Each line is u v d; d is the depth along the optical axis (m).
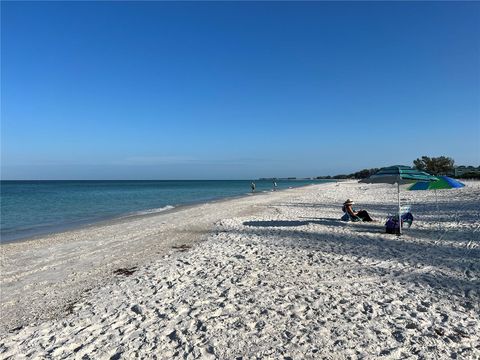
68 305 7.38
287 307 6.47
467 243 11.20
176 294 7.45
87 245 14.01
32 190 82.31
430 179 12.26
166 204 37.12
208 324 5.92
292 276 8.32
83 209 32.06
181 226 17.83
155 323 6.09
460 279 7.72
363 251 10.55
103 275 9.51
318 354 4.83
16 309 7.40
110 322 6.26
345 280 7.90
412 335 5.22
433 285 7.39
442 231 13.41
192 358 4.91
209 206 30.25
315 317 6.00
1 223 23.03
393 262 9.25
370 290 7.18
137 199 46.50
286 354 4.87
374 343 5.04
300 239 12.69
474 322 5.60
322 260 9.63
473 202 22.67
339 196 37.25
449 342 4.98
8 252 13.35
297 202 31.20
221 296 7.20
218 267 9.35
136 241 14.33
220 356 4.91
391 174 12.50
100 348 5.32
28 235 18.00
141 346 5.31
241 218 19.52
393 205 24.50
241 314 6.26
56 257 12.14
